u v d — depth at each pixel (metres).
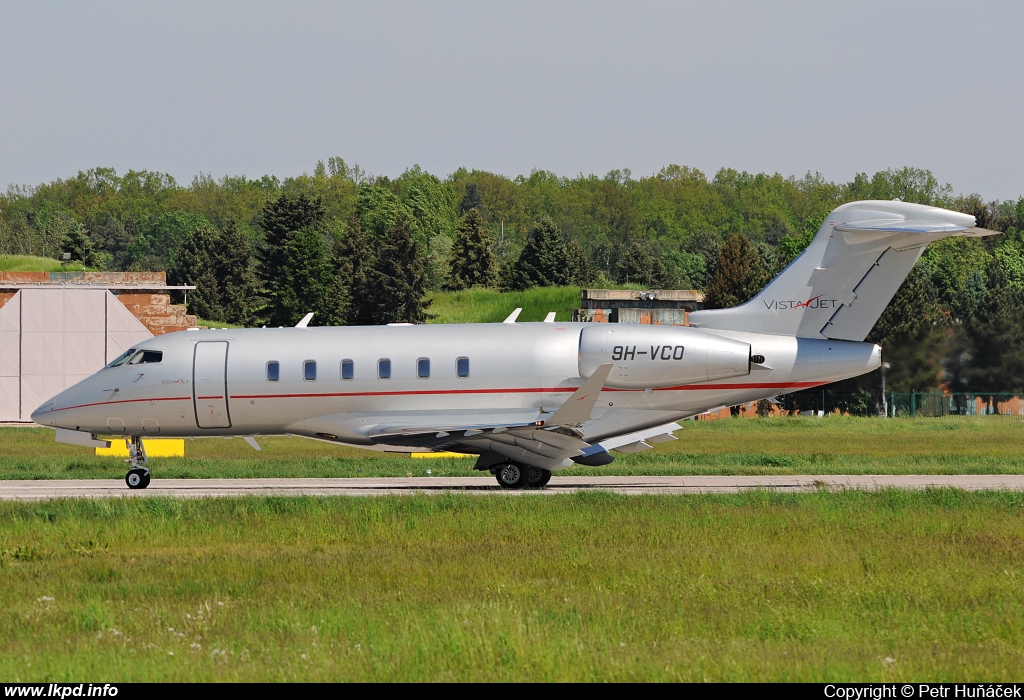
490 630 41.72
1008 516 73.94
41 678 37.38
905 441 167.25
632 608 46.84
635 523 70.25
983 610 46.97
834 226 96.44
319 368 98.31
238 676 37.34
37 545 65.25
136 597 50.38
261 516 74.00
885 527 69.12
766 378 96.81
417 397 97.44
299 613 45.62
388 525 70.50
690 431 190.00
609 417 97.56
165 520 72.19
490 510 75.75
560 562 57.66
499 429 92.44
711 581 52.38
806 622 44.09
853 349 96.31
